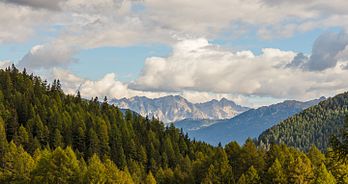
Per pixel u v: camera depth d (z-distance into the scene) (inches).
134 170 5526.6
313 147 4069.9
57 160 3617.1
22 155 4192.9
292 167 3383.4
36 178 3607.3
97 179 3612.2
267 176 3496.6
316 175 3073.3
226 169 4092.0
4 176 4089.6
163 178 5027.1
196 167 4753.9
